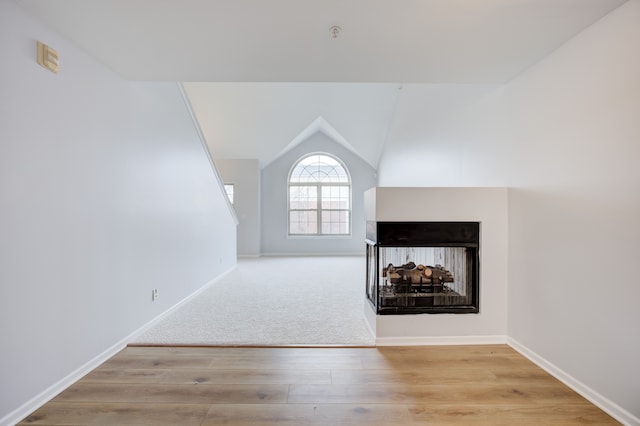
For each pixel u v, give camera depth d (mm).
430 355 2566
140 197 2984
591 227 1951
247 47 2250
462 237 2777
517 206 2656
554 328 2244
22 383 1787
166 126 3494
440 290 2836
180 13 1836
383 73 2680
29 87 1827
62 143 2068
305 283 5172
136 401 1941
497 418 1799
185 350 2654
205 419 1779
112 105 2576
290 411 1854
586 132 1987
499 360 2477
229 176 8406
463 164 3688
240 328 3131
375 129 7828
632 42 1711
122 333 2703
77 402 1926
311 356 2547
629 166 1729
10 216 1721
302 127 7715
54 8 1780
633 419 1713
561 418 1803
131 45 2205
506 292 2781
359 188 9062
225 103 7090
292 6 1776
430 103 4832
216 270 5391
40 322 1902
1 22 1663
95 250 2373
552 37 2092
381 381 2178
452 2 1740
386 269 2814
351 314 3559
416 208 2770
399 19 1901
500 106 2924
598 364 1905
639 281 1685
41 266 1910
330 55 2367
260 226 8805
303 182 9125
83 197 2250
